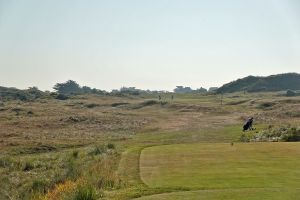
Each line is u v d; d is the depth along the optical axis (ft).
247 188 57.16
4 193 80.02
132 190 59.26
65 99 461.78
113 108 350.84
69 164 97.50
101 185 64.44
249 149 93.97
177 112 308.81
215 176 65.46
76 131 208.44
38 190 76.48
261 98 381.81
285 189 56.08
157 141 149.18
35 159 119.44
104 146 127.44
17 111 297.74
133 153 94.43
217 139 148.05
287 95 456.45
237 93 564.30
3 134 186.39
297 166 72.74
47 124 233.14
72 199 57.36
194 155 86.94
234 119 247.09
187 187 58.95
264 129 156.87
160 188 59.21
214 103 361.51
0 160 115.03
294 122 187.21
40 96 481.46
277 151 90.02
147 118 269.23
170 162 79.51
